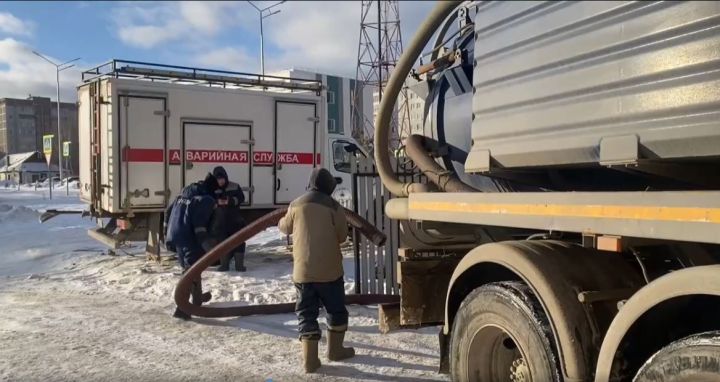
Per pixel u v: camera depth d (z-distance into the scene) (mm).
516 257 3256
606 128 2703
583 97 2816
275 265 10625
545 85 3023
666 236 2406
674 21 2418
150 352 5703
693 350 2357
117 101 10062
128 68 10344
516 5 3213
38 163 79438
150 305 7750
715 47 2277
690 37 2361
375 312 7121
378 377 4984
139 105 10258
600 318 3027
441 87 4633
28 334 6316
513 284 3393
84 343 5992
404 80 4383
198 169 10805
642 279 3121
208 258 6770
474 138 3549
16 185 56438
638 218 2523
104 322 6832
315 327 5156
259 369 5215
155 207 10422
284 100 11742
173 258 11070
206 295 7332
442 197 3859
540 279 3104
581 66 2824
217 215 9312
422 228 4207
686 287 2438
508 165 3279
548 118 3010
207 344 5977
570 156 2900
